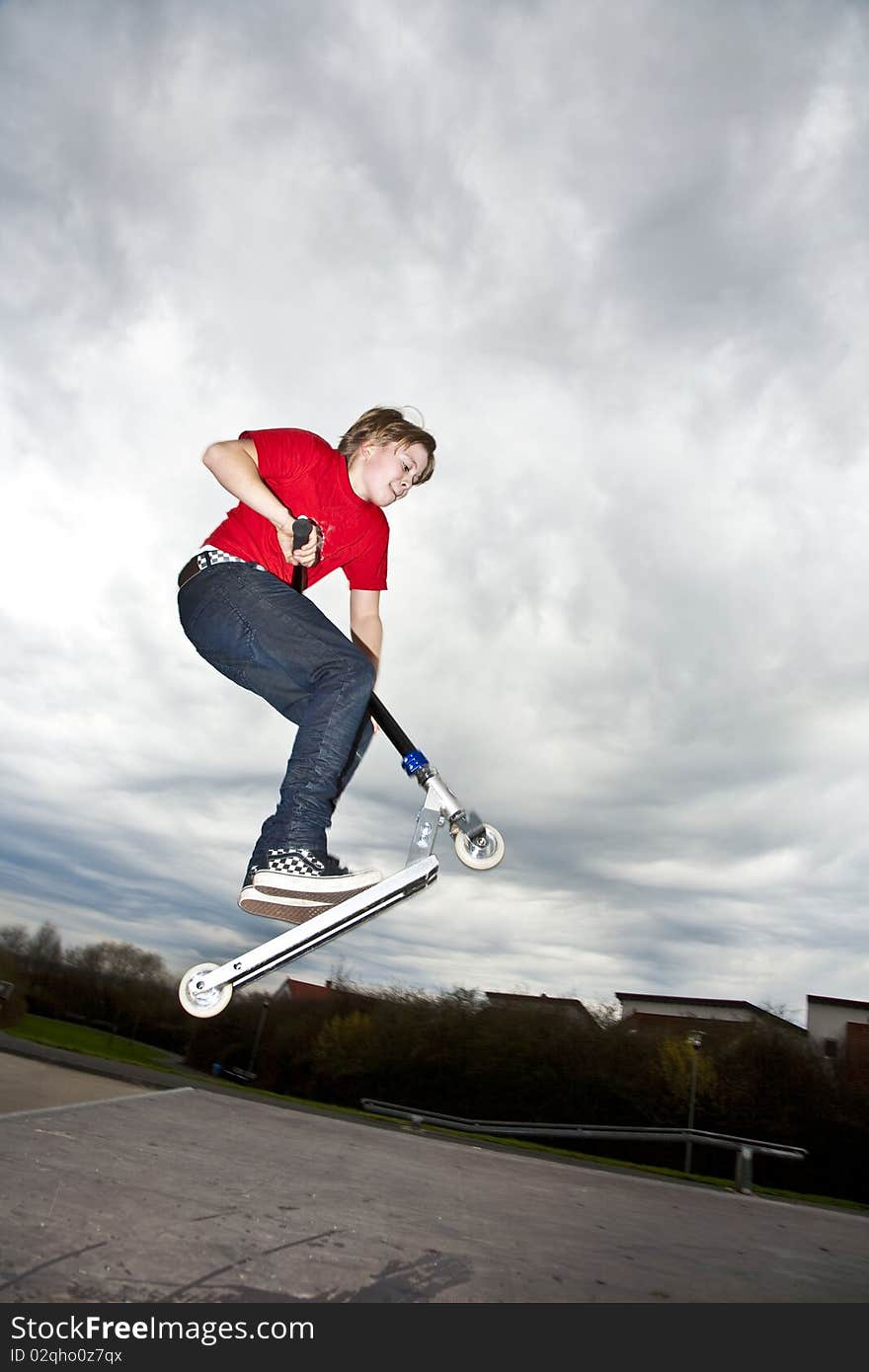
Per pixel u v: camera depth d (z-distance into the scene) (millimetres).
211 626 1902
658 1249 1559
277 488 2021
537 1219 1674
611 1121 15445
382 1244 1234
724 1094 14531
